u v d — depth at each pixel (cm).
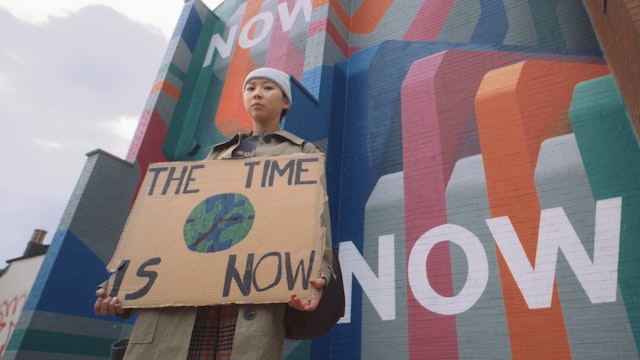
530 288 426
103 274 644
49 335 563
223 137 763
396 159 592
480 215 488
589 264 409
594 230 421
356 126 662
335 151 633
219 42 941
